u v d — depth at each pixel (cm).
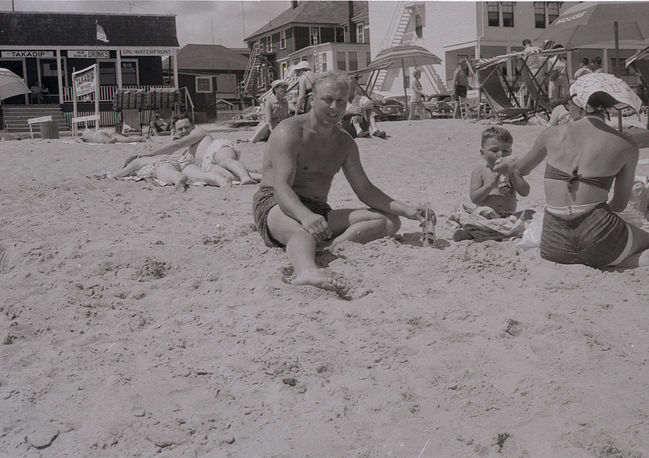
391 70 4325
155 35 3978
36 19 3809
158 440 273
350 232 531
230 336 375
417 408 298
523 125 1895
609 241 477
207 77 6216
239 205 778
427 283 459
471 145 1450
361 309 412
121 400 306
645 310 408
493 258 508
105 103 3741
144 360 347
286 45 5912
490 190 584
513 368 334
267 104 1500
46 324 393
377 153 1345
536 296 434
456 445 271
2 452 270
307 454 266
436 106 2897
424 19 4053
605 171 480
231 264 512
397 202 543
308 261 470
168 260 515
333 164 534
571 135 491
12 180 995
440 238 582
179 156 1007
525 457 262
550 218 497
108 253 531
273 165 514
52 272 493
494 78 2120
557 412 292
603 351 349
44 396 311
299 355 345
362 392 312
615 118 1950
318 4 5909
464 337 372
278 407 300
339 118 508
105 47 3869
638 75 1862
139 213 725
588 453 262
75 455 267
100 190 893
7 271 520
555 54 2053
